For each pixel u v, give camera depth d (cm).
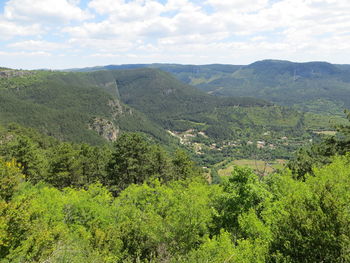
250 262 1292
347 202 1260
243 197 1833
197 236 1884
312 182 2241
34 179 4409
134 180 4809
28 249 1309
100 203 2811
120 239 1983
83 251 1608
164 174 5091
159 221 2017
